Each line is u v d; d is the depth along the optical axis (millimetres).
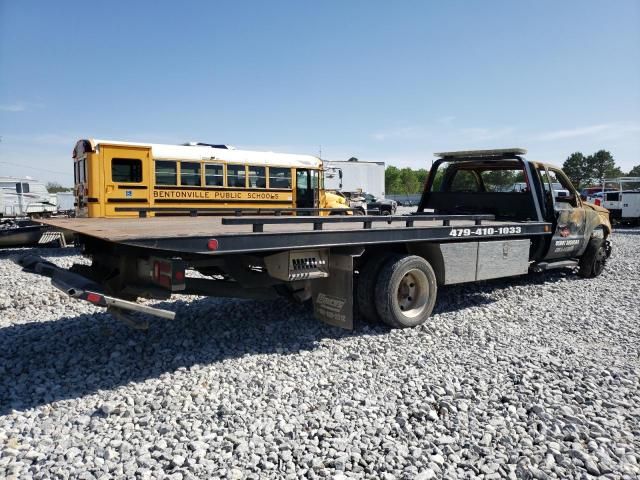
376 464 2908
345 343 5172
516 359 4656
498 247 6953
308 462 2922
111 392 3945
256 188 15938
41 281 9508
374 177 38406
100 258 5426
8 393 3955
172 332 5562
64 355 4801
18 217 21562
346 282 5316
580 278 9414
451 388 3975
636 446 3133
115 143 13562
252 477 2760
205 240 4203
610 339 5453
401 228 5652
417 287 6012
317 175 17406
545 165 8438
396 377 4262
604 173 92375
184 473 2793
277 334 5488
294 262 5059
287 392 3938
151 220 7992
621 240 18547
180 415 3531
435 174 9750
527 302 7211
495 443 3156
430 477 2754
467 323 5961
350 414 3533
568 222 8484
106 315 6422
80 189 14156
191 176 14734
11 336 5527
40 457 2973
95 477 2775
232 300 7188
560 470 2838
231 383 4125
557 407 3645
